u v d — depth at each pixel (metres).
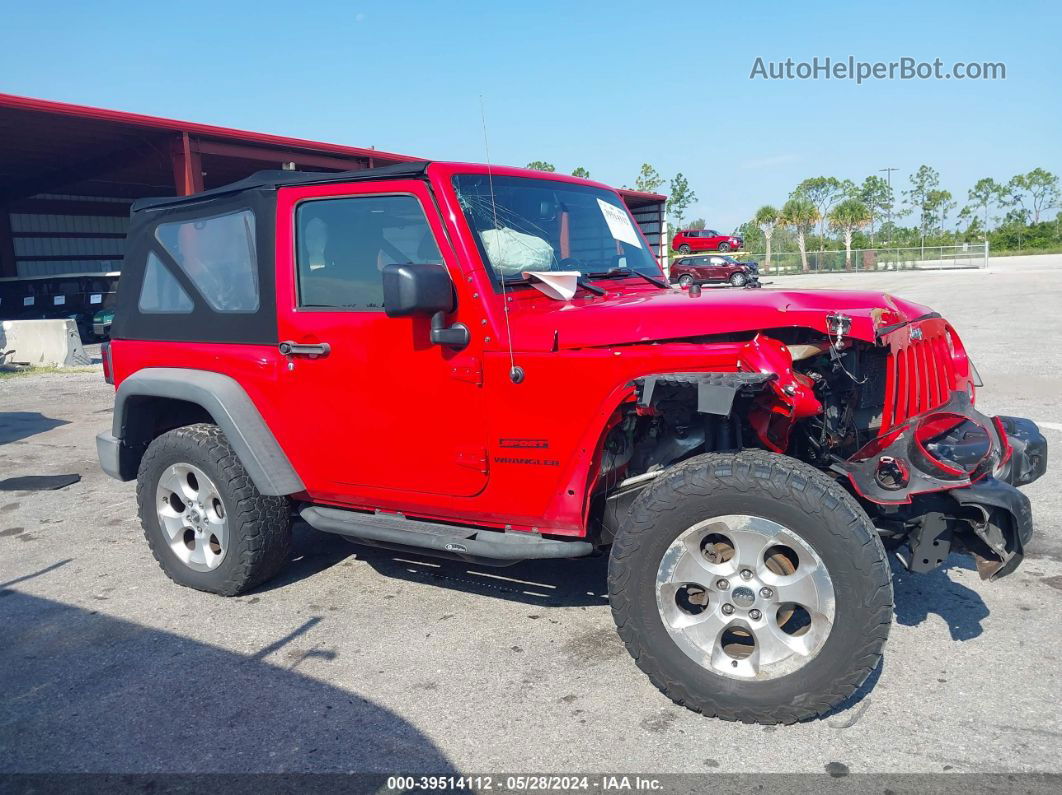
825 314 3.13
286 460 4.19
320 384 3.94
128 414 4.70
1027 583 4.21
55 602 4.50
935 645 3.60
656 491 3.06
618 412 3.26
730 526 2.97
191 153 17.12
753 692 2.97
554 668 3.55
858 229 66.06
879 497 3.00
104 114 15.35
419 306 3.24
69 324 17.09
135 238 4.75
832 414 3.46
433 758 2.93
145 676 3.62
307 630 4.01
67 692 3.51
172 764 2.96
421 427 3.68
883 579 2.79
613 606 3.16
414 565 4.84
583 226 4.20
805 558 2.88
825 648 2.87
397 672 3.56
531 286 3.65
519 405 3.40
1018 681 3.28
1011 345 12.37
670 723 3.10
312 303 3.96
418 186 3.59
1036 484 5.82
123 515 6.16
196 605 4.38
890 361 3.20
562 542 3.45
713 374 3.01
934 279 33.62
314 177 3.93
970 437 3.11
